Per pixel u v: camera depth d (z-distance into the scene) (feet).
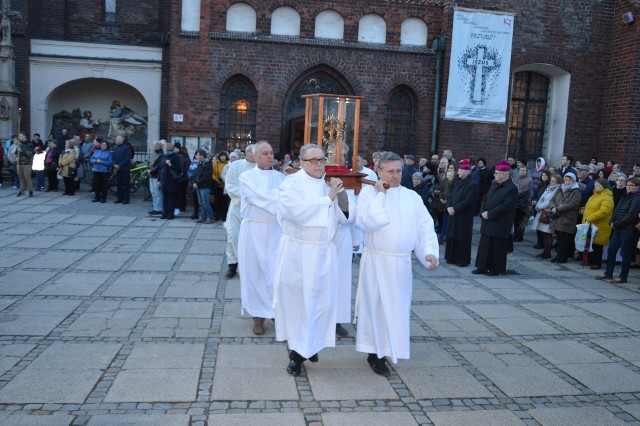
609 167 49.83
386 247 17.02
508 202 31.07
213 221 45.32
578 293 28.17
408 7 54.08
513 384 16.97
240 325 21.29
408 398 15.83
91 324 20.63
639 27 52.90
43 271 27.78
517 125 59.16
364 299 17.31
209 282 27.09
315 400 15.48
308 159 17.10
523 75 58.65
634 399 16.29
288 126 54.44
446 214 40.52
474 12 53.47
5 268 28.12
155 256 32.14
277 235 20.75
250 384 16.28
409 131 55.83
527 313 24.36
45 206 48.83
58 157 58.34
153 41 71.56
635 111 53.83
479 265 31.86
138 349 18.48
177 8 51.67
